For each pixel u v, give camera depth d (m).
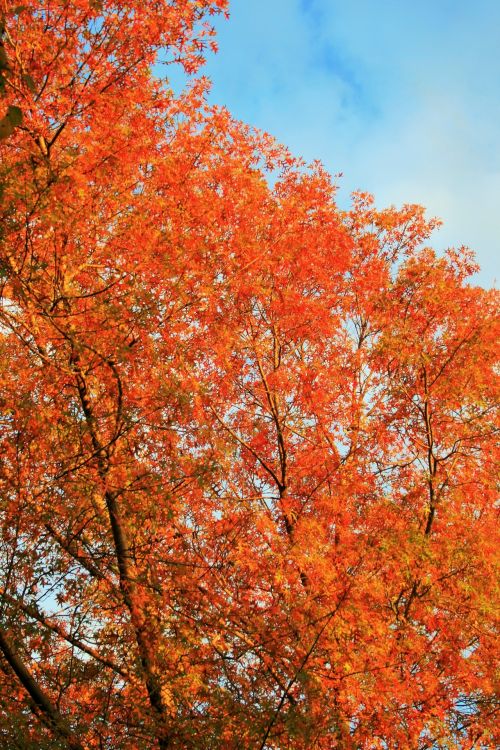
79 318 7.83
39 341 7.95
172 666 7.51
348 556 9.35
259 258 10.59
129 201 8.91
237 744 6.99
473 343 10.44
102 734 7.12
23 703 6.94
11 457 7.58
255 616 8.19
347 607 8.21
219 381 11.15
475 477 10.79
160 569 8.08
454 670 9.21
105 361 7.80
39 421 7.41
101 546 8.34
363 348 12.03
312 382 11.42
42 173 7.00
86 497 7.79
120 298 8.03
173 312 8.59
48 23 8.43
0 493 7.32
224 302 10.48
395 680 8.34
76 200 8.16
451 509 10.16
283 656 7.75
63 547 7.60
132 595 7.60
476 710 9.35
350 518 10.49
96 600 7.94
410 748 8.44
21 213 6.75
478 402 10.25
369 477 11.16
